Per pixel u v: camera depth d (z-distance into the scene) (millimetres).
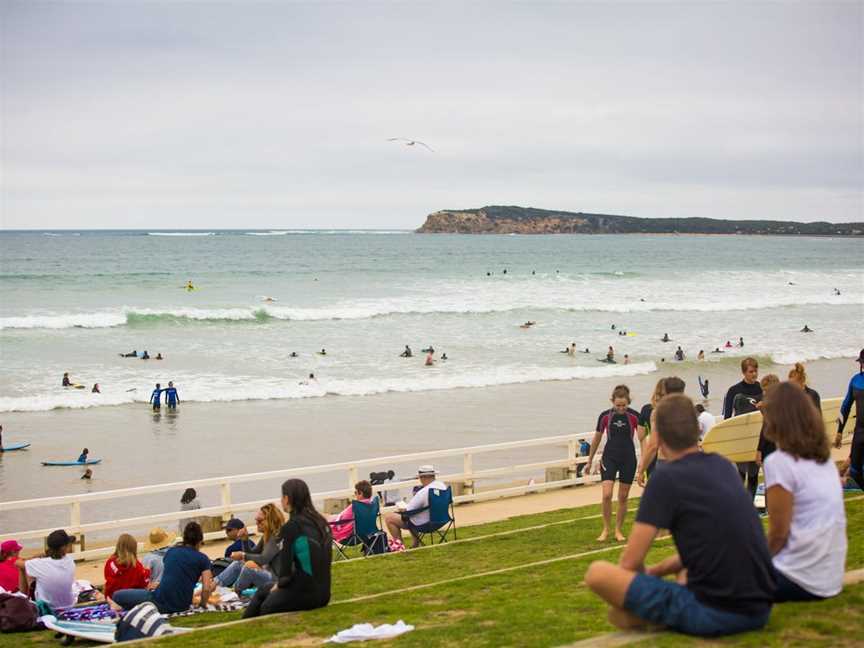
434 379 37594
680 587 4723
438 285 82062
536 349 46188
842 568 5141
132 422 29766
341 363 41375
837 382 37312
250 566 10062
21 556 13398
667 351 46062
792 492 5016
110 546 14695
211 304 63500
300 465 24000
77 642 8391
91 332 49469
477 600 7695
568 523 12508
